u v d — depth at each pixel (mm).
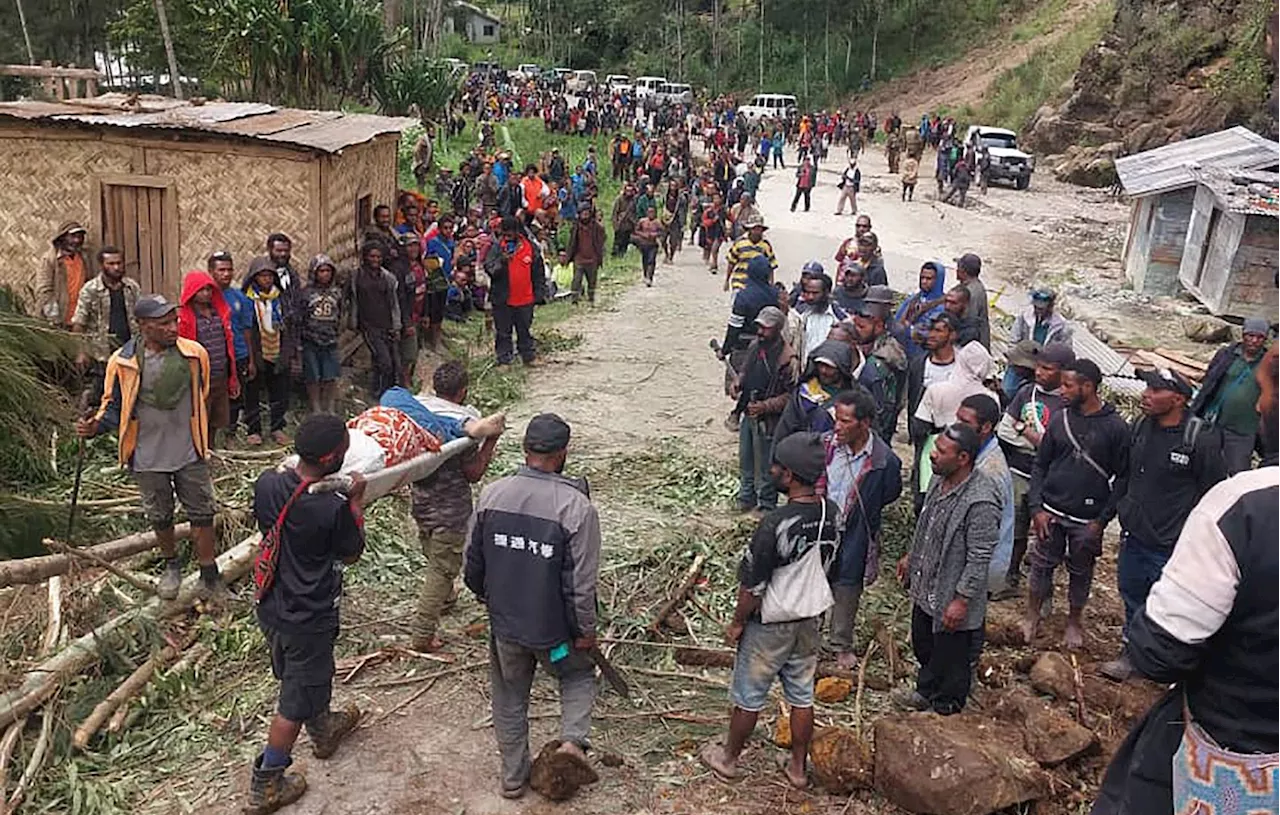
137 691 5910
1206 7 36844
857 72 62375
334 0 22766
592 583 4918
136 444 6523
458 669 6305
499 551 4910
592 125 46438
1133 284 20234
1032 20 57781
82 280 9898
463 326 15242
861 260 11961
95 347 9078
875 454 6289
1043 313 9594
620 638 6727
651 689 6215
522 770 5199
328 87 23250
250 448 9625
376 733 5707
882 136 52125
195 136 10359
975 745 5109
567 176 31609
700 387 12664
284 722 5004
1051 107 42000
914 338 8602
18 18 36219
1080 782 5344
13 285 10672
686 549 7980
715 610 7223
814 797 5273
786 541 4945
